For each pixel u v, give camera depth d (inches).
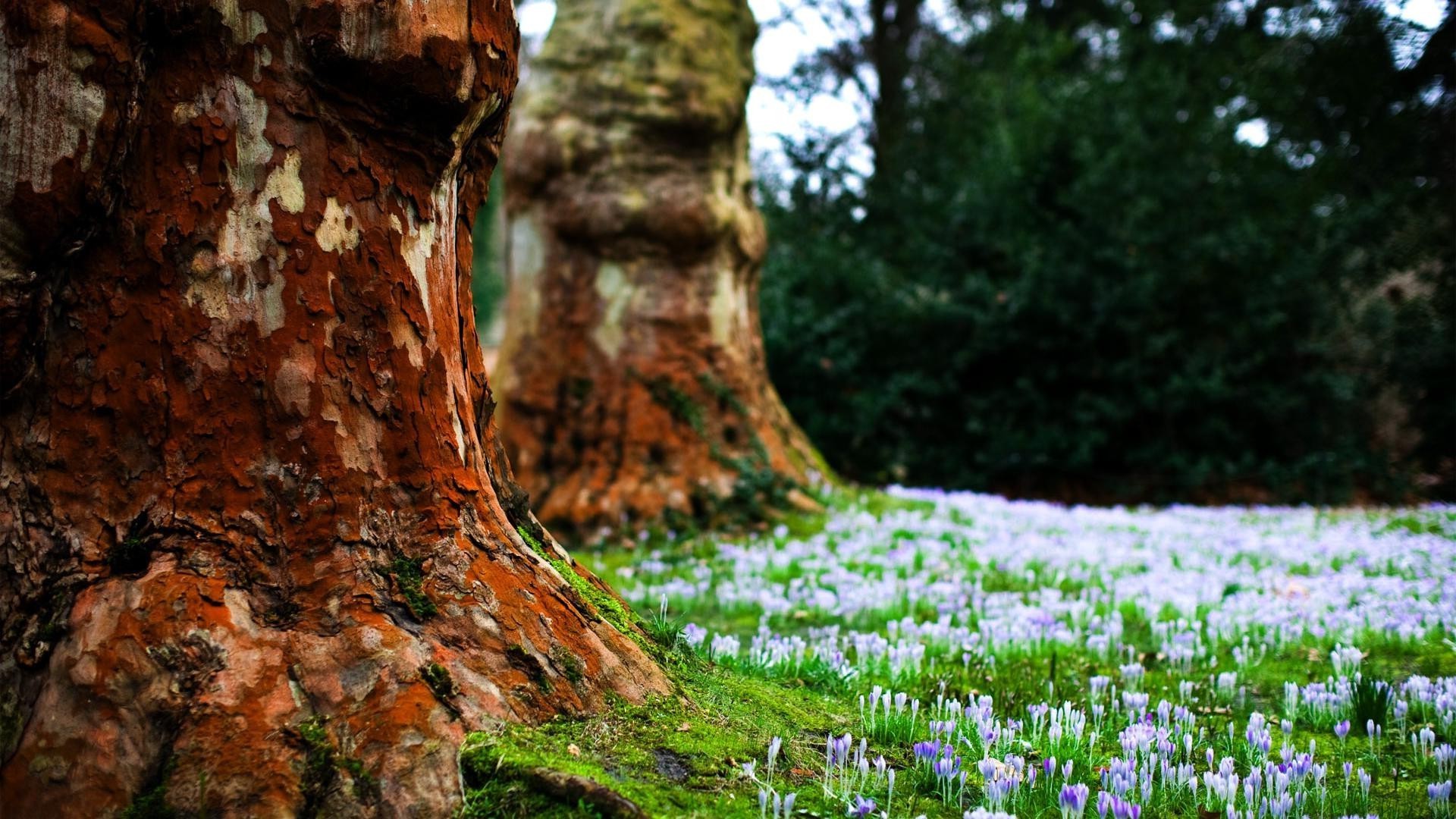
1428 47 600.4
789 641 201.0
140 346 106.0
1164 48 719.1
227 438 107.7
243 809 94.7
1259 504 591.5
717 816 102.7
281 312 110.7
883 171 764.0
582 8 388.8
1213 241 585.3
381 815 97.3
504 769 100.9
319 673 103.7
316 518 110.4
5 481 104.3
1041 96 673.6
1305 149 645.9
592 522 356.8
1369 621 220.2
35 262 102.3
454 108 120.2
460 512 122.0
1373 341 616.1
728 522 360.8
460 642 112.0
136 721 97.7
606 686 120.6
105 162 102.6
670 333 377.1
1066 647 214.2
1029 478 614.2
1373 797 128.7
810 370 626.8
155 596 101.6
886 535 349.7
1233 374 595.5
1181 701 177.8
